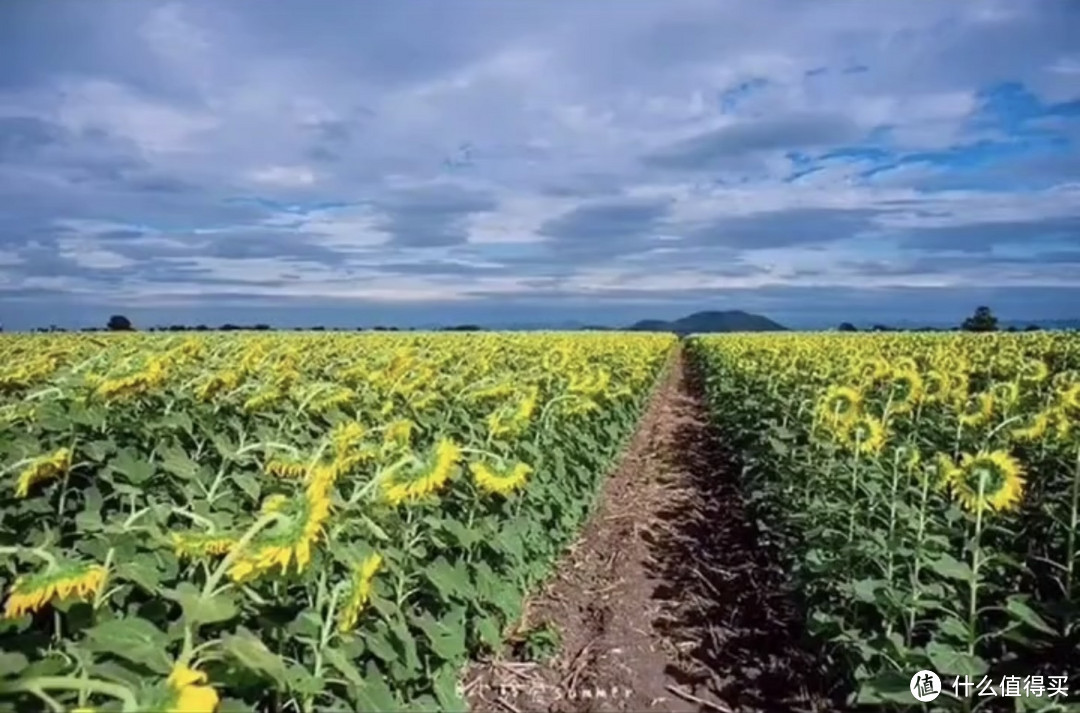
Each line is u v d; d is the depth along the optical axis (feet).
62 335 86.48
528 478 18.67
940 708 12.21
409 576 12.85
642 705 16.56
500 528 16.72
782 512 24.41
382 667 11.29
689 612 21.63
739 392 48.55
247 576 8.37
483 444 17.61
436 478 11.59
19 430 15.84
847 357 55.36
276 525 8.50
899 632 14.99
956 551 16.69
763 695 16.94
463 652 13.42
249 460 15.31
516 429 18.72
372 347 62.18
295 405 20.81
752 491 29.76
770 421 32.19
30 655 8.95
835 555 17.38
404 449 13.91
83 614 8.26
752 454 33.30
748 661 18.58
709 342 116.98
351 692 9.55
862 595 14.07
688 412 71.87
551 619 20.48
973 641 12.84
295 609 9.72
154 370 17.53
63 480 13.41
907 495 19.25
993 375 45.62
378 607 11.05
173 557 10.05
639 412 57.31
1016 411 25.75
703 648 19.34
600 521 30.86
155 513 10.82
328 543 9.63
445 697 11.96
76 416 14.88
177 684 6.23
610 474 38.83
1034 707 11.66
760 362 56.29
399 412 21.44
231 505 13.21
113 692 6.08
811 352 66.44
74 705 7.17
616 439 38.63
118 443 16.10
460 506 15.57
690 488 38.06
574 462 26.86
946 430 25.73
